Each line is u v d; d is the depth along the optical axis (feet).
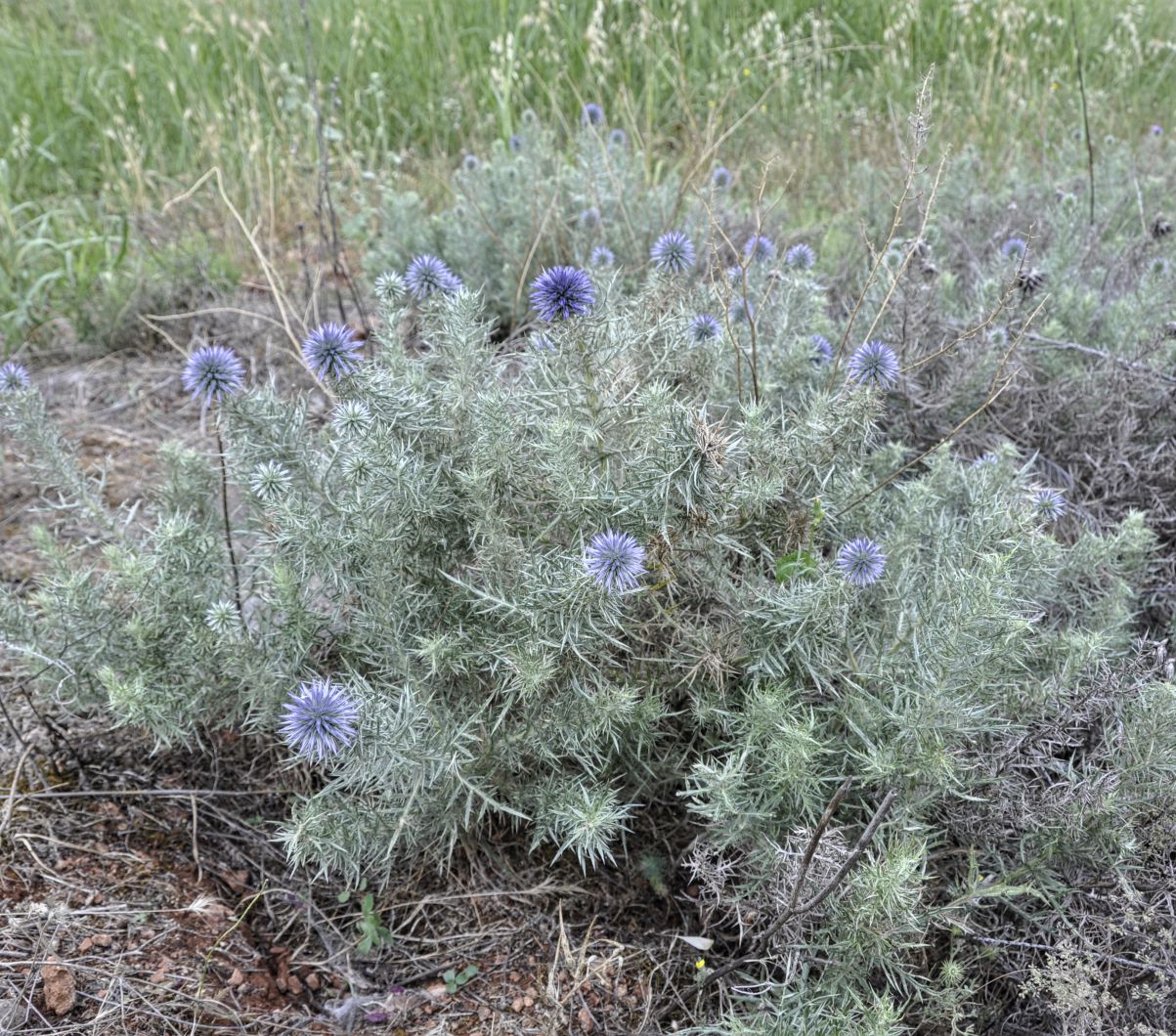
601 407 1.94
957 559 2.02
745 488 1.89
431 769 1.76
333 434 2.32
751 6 6.04
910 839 1.61
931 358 2.37
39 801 2.08
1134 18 5.99
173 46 5.85
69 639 2.01
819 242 4.00
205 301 4.08
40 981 1.72
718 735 1.99
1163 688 1.72
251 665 1.93
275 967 1.85
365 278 3.93
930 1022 1.67
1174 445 2.67
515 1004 1.81
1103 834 1.72
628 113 4.73
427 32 5.97
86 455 3.26
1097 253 3.52
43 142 5.43
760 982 1.71
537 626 1.74
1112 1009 1.63
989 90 5.16
